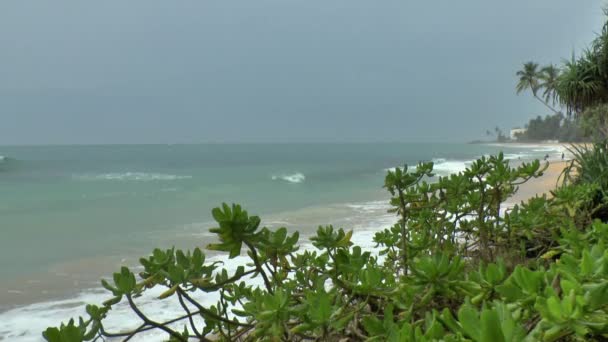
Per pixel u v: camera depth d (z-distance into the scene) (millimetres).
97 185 39031
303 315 1017
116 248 13961
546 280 895
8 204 27266
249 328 1345
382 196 26391
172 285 1175
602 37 8664
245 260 8844
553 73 45812
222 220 1125
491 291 1055
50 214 22906
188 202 27078
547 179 29281
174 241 14805
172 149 168625
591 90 8734
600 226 1381
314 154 118875
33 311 7742
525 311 849
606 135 8617
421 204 2721
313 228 14844
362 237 11258
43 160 82312
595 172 5324
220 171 55750
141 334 5680
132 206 25609
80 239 15859
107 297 8617
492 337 585
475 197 2768
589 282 827
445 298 1271
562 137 182250
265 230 1255
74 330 923
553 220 2666
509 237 2713
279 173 51156
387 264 2418
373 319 989
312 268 1642
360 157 99938
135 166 67375
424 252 2158
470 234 3125
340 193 29266
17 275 10586
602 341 694
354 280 1328
